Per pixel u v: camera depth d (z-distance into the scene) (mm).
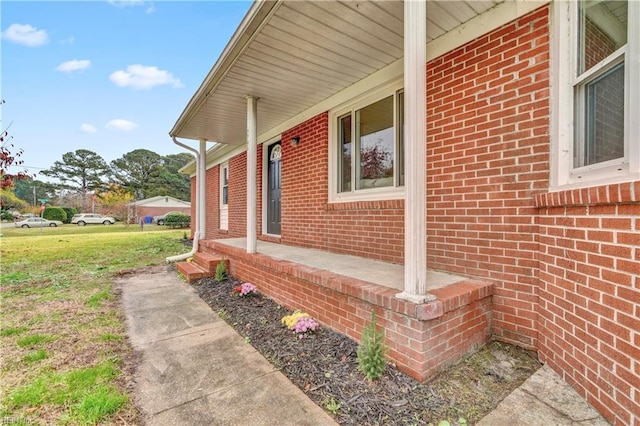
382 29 2980
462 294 2400
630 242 1559
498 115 2754
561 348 2146
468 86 2975
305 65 3699
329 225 4855
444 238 3174
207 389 2188
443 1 2668
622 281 1605
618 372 1622
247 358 2652
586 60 2111
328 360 2475
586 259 1892
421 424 1736
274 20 2834
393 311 2311
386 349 2344
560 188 2273
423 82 2254
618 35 1824
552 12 2418
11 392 2150
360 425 1767
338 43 3236
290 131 5797
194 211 13836
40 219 29781
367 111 4320
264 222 7105
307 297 3322
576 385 1974
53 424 1832
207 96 4625
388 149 4016
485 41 2848
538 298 2486
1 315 3799
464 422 1739
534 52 2527
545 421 1729
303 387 2184
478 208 2895
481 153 2873
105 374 2381
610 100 1876
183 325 3438
